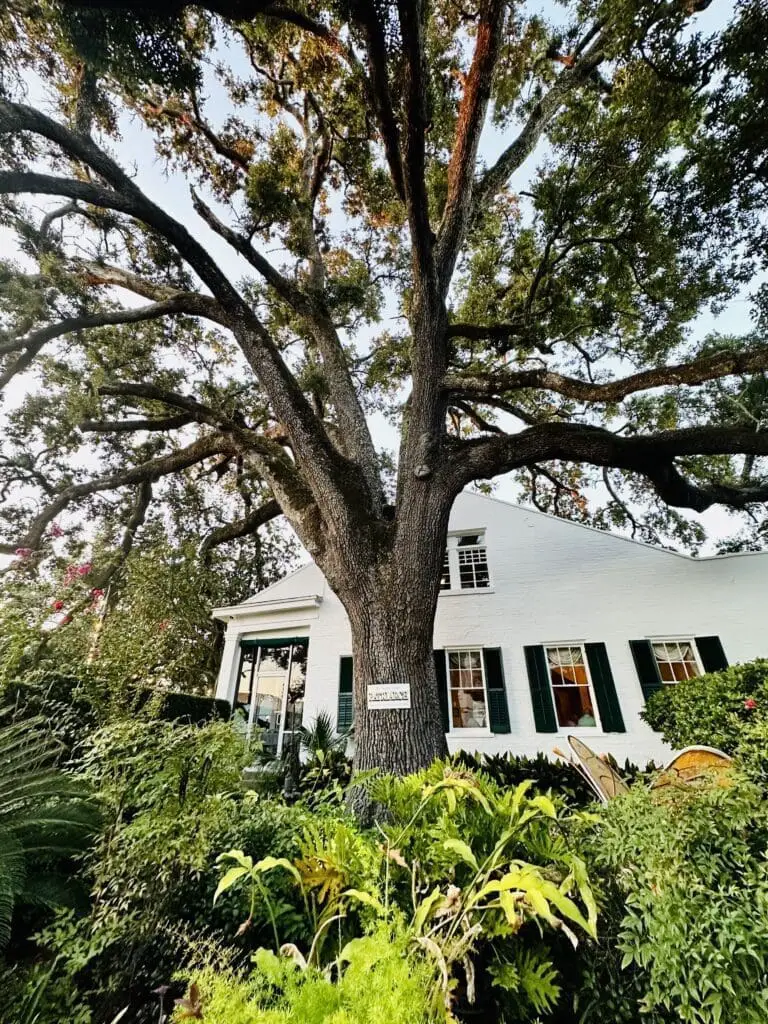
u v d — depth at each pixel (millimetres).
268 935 2074
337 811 2701
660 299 8062
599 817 1771
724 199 6664
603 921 1584
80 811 2568
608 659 7781
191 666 9938
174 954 1940
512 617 8578
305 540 5801
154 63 5000
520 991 1493
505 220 8883
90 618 4457
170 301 7027
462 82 7641
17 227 6820
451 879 1724
